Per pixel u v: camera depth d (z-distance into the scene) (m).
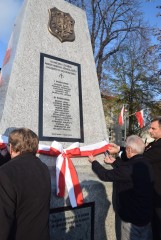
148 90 23.73
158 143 3.84
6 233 1.88
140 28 22.14
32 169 2.21
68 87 4.40
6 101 3.76
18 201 2.01
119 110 23.33
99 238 3.78
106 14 21.53
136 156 3.29
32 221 2.07
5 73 4.29
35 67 4.11
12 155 2.38
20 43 4.06
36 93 4.02
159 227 3.83
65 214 3.46
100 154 4.36
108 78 23.81
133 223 3.12
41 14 4.40
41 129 3.93
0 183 1.97
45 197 2.20
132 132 22.98
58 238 3.38
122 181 3.17
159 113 23.23
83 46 4.82
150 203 3.17
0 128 3.57
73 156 4.00
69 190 3.47
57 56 4.41
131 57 23.73
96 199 3.78
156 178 3.83
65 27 4.62
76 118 4.36
